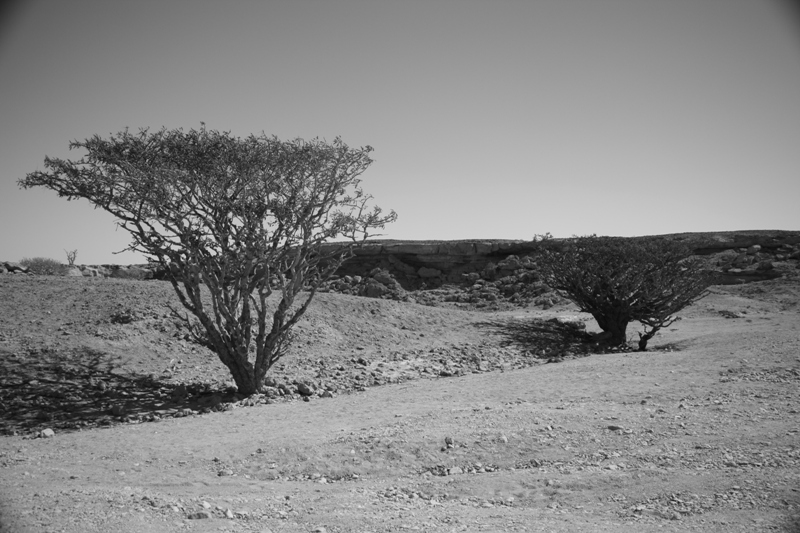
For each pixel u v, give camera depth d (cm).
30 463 838
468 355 1909
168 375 1507
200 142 1312
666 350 1791
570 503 657
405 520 604
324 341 1933
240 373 1377
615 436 878
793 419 906
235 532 559
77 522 554
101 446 934
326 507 645
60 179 1246
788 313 2606
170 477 764
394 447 856
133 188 1248
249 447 886
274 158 1325
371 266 4500
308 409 1184
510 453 835
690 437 852
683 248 2083
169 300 1989
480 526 585
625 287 2017
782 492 636
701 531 557
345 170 1394
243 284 1374
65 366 1473
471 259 4359
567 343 2136
